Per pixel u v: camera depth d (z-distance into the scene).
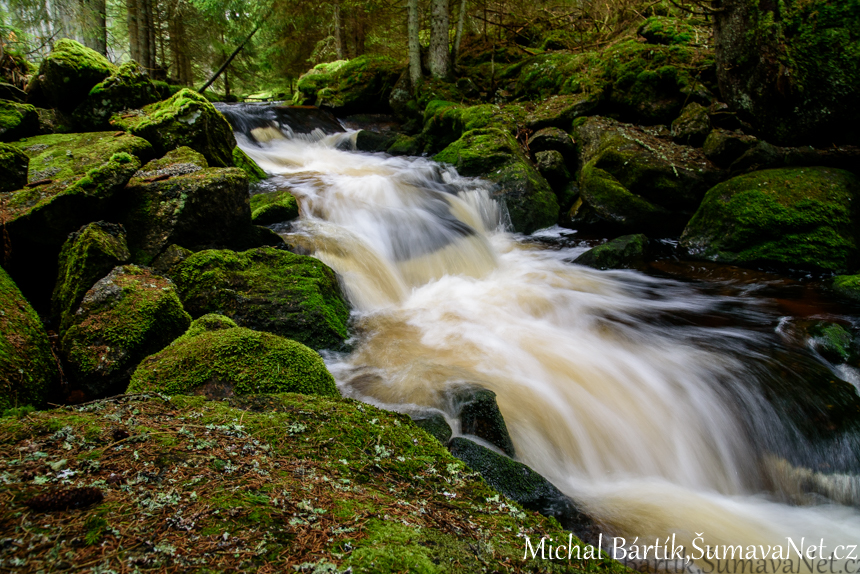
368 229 7.84
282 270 5.73
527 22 16.73
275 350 3.62
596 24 15.88
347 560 1.77
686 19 12.58
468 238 8.34
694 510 3.56
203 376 3.36
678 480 4.02
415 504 2.34
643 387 4.84
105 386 3.98
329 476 2.41
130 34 17.41
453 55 15.16
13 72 8.38
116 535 1.71
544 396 4.57
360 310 6.38
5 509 1.74
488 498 2.56
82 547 1.63
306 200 8.37
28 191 5.12
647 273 7.86
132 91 7.97
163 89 9.66
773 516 3.70
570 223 10.11
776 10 7.64
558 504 3.20
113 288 4.48
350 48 22.38
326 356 5.08
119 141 6.71
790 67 7.66
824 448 4.21
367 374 4.75
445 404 4.11
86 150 6.33
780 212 7.44
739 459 4.25
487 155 10.35
